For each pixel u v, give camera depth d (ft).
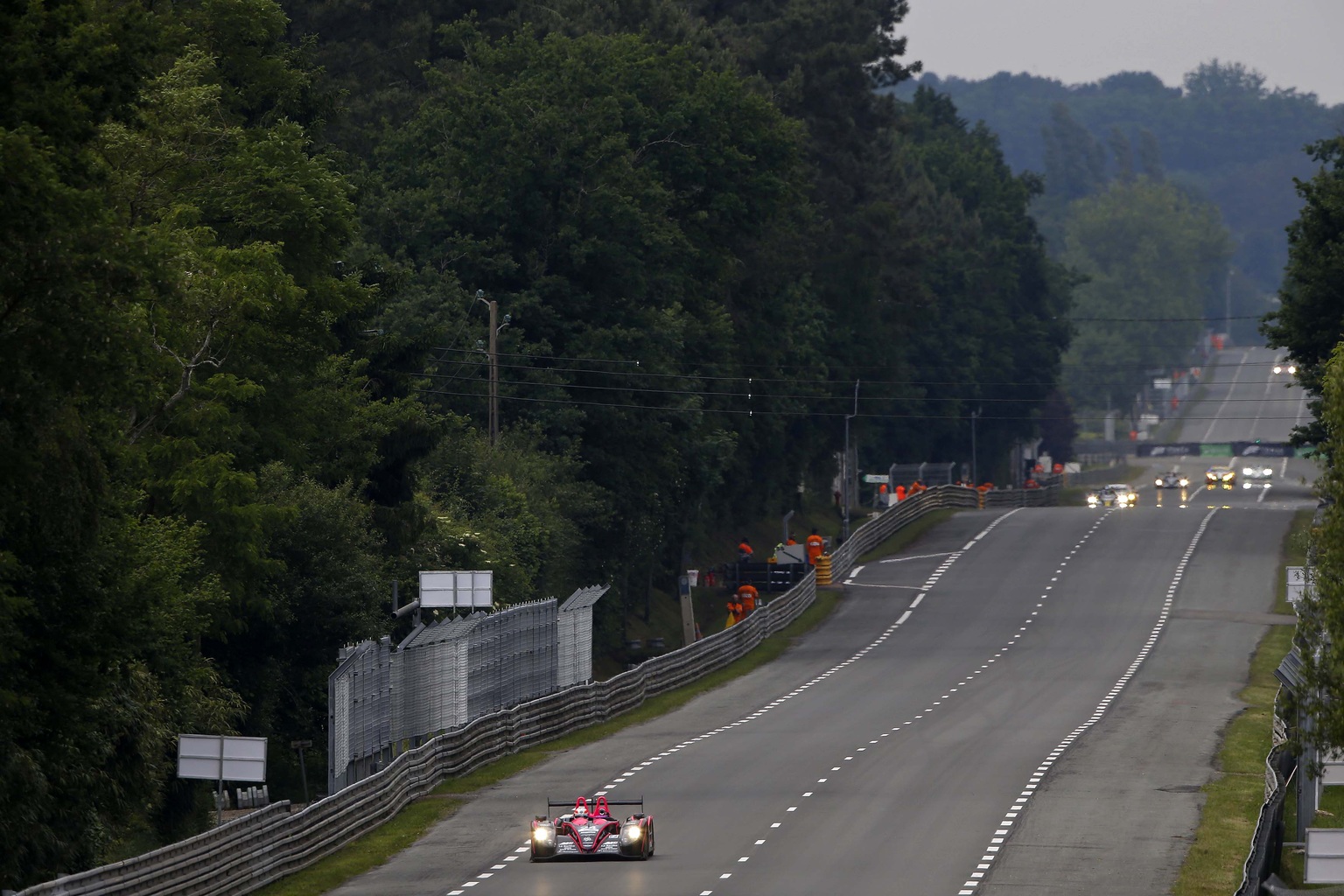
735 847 410.52
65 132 340.80
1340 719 372.17
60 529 354.95
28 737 373.61
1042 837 416.46
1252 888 329.52
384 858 414.41
